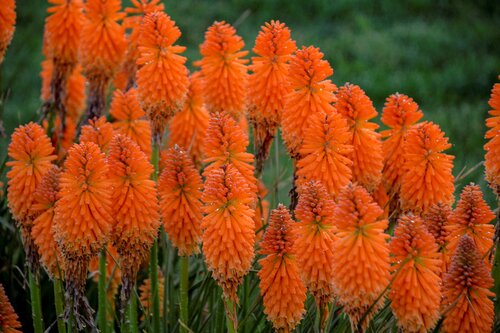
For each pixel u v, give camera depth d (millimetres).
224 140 4301
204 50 5301
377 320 4559
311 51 4754
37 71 12281
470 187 4301
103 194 4066
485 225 4223
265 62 5066
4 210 5906
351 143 4734
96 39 5996
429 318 3668
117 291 5449
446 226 4234
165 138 6145
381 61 12766
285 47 5035
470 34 13562
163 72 4754
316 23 14305
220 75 5293
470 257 3822
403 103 4941
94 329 4355
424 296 3615
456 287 3826
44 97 7207
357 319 3680
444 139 4586
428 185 4562
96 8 6008
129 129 5504
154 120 4809
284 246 3904
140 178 4207
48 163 4562
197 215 4273
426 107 11555
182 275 4402
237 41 5293
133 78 6289
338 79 12156
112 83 6898
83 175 4023
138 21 6086
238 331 4445
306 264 3846
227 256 3885
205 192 3920
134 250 4227
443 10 14625
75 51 6375
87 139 4812
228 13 14430
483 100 11750
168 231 4301
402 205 4711
